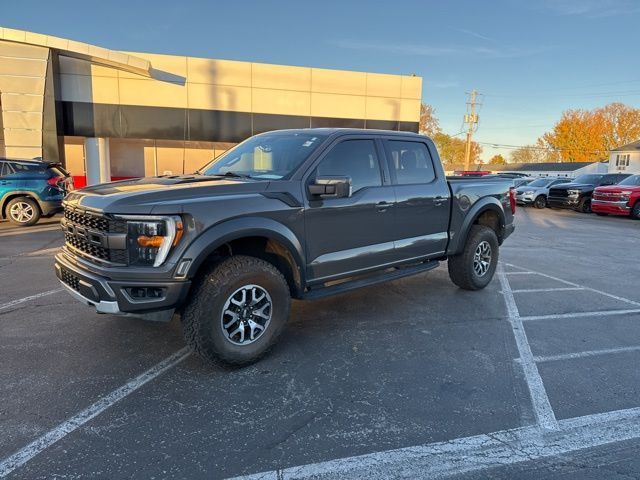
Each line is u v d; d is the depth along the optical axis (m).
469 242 5.80
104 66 19.16
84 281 3.34
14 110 15.50
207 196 3.46
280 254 3.94
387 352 4.10
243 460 2.59
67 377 3.52
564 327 4.84
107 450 2.65
